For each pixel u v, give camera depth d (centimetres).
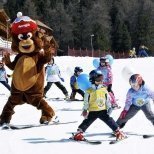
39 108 1004
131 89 866
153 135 849
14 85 988
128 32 10444
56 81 1600
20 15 1011
